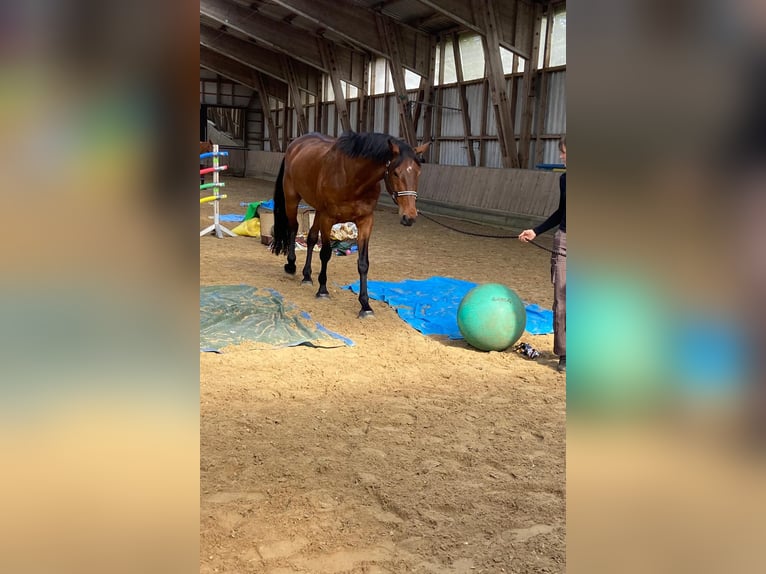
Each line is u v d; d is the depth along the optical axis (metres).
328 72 18.06
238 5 16.98
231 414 3.09
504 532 2.04
